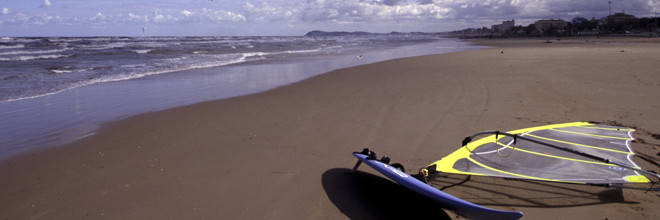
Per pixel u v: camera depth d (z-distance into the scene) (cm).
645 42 4159
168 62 1973
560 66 1459
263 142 571
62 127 668
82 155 525
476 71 1366
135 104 863
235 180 438
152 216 363
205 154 522
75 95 984
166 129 649
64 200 396
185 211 372
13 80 1243
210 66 1764
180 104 858
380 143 563
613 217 356
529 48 3191
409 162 489
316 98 907
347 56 2498
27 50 2842
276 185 425
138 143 574
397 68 1540
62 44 3847
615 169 412
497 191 412
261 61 2067
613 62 1571
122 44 4097
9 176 455
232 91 1034
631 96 849
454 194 407
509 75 1230
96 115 756
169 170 468
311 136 598
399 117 708
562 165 427
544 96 873
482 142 509
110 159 507
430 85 1062
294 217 360
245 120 703
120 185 428
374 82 1147
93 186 426
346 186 422
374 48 3900
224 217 361
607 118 679
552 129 562
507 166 428
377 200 393
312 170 466
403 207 381
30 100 916
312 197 397
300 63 1930
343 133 614
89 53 2527
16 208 381
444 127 641
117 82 1220
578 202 386
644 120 660
